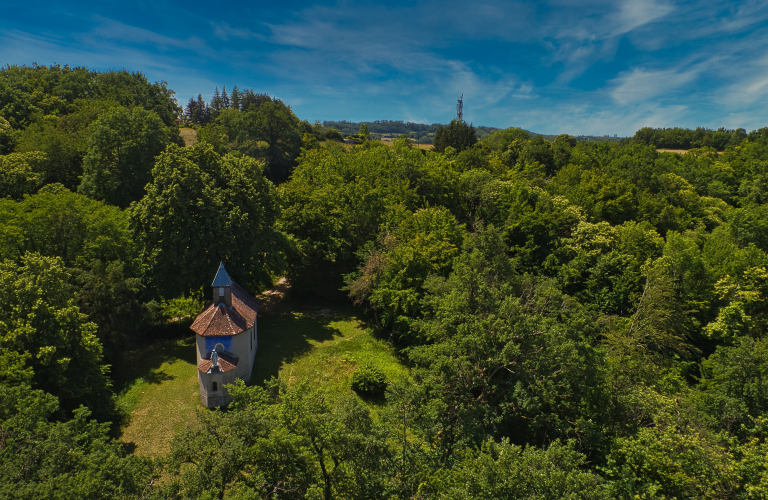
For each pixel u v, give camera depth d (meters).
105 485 16.62
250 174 47.12
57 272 29.39
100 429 23.78
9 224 38.16
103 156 56.34
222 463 16.58
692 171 111.94
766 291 48.19
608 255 53.72
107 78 113.88
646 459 21.45
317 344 44.28
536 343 28.31
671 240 53.44
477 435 26.19
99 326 35.72
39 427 20.25
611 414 27.98
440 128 112.25
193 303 48.50
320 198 54.47
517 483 16.39
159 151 59.75
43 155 58.09
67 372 28.22
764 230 67.44
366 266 47.59
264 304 53.50
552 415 28.27
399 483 20.28
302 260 52.78
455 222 52.66
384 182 64.62
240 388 21.62
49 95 90.38
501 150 123.06
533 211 59.94
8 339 25.80
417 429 25.70
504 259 42.25
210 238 41.09
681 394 33.31
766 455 20.56
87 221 42.31
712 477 20.16
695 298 49.47
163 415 32.28
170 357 40.31
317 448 18.98
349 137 149.12
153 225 40.72
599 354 31.02
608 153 134.88
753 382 28.97
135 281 38.47
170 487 17.58
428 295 40.00
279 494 17.53
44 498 15.16
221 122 106.19
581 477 17.16
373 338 46.50
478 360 28.62
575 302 38.34
